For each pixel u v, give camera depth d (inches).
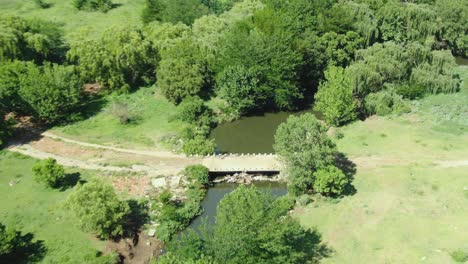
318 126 2432.3
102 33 3582.7
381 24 3789.4
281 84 3262.8
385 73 3287.4
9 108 3038.9
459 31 4082.2
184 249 1836.9
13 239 2063.2
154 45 3516.2
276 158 2625.5
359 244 2139.5
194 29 3745.1
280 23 3496.6
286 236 1975.9
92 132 3031.5
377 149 2795.3
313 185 2417.6
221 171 2677.2
